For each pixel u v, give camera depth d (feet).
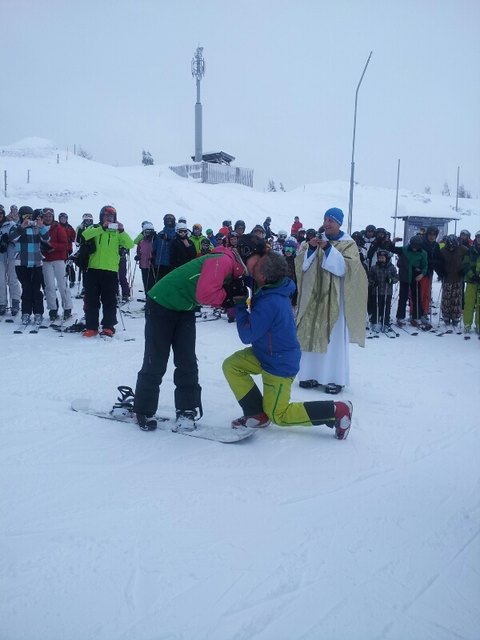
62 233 30.89
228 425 15.96
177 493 11.91
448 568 9.70
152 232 36.86
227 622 8.17
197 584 8.95
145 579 9.01
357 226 96.68
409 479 13.20
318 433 15.93
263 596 8.75
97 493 11.73
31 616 8.12
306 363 20.22
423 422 17.28
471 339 31.83
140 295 44.14
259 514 11.22
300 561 9.70
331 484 12.73
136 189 91.45
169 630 7.97
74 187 84.53
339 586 9.09
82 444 14.29
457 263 34.83
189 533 10.39
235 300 14.47
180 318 15.39
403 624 8.29
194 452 14.14
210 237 44.14
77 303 39.04
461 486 12.92
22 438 14.48
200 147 149.28
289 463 13.78
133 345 25.99
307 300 19.53
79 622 8.05
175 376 15.60
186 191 99.45
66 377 20.17
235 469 13.28
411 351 28.19
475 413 18.34
